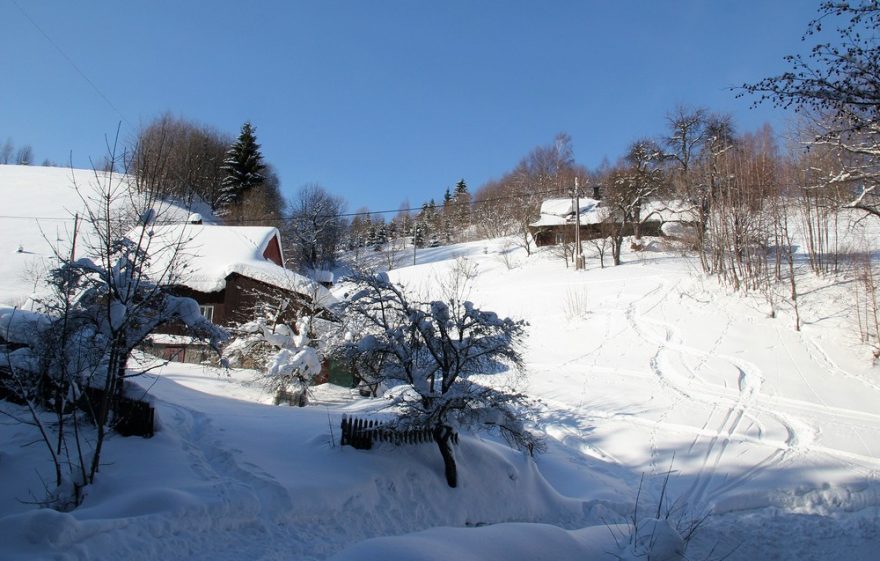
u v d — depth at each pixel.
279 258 37.12
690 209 38.66
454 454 12.76
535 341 29.92
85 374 10.54
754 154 35.66
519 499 12.56
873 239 34.84
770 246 34.62
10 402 12.62
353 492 10.57
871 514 13.37
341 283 18.47
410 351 12.31
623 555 6.80
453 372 12.51
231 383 21.52
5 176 58.12
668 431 18.30
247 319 26.08
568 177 72.31
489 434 17.50
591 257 46.38
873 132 7.07
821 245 33.31
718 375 23.23
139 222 10.38
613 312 31.77
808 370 23.06
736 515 13.39
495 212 78.38
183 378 21.09
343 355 13.02
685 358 25.23
